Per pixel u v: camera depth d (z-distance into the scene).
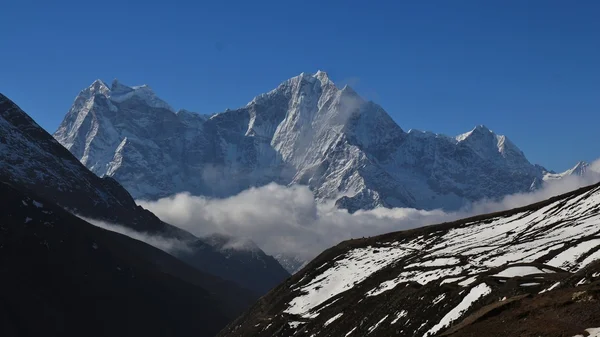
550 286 100.31
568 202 196.88
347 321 154.75
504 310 78.56
